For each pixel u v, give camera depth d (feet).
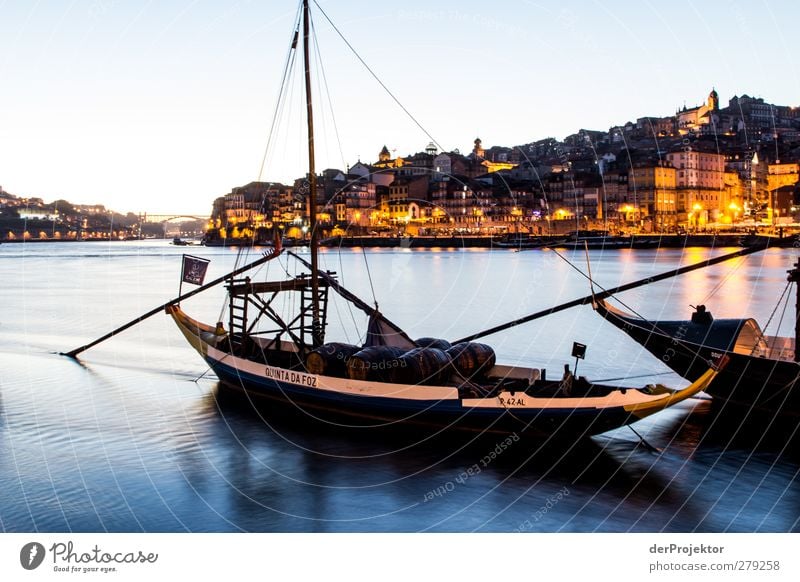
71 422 83.82
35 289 285.23
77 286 301.63
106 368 114.73
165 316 188.55
